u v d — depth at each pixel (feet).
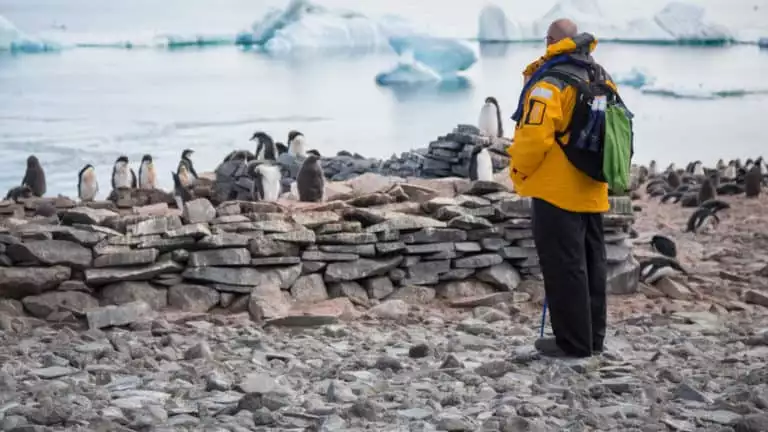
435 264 29.68
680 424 14.92
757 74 187.01
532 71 20.44
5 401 16.70
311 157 35.55
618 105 19.61
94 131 126.00
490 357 21.47
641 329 25.35
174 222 27.94
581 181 19.61
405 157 55.62
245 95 168.66
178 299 27.30
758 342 23.32
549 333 24.70
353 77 200.54
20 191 46.11
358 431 14.85
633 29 223.30
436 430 14.94
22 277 26.16
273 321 25.96
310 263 28.71
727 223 53.67
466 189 35.81
